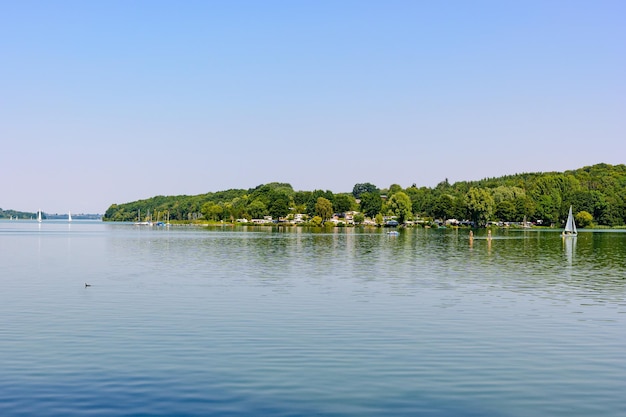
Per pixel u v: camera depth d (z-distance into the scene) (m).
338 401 22.34
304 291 49.19
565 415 21.22
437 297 46.16
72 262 78.69
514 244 126.00
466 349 29.80
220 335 32.38
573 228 167.12
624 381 24.95
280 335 32.44
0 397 22.59
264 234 194.62
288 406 21.83
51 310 39.78
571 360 27.98
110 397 22.62
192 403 22.05
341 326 34.88
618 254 94.81
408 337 32.19
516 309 40.94
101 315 38.00
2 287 51.66
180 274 62.38
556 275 62.44
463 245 121.06
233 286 52.31
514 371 26.17
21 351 28.94
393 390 23.58
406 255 91.31
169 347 29.75
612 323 36.31
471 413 21.33
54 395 22.83
